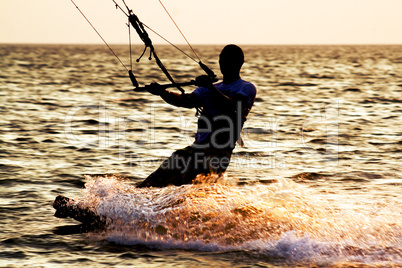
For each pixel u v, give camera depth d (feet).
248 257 58.23
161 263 56.80
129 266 56.03
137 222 64.44
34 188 88.79
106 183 69.46
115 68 570.46
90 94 276.82
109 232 65.51
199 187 65.92
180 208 64.44
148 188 66.90
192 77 444.14
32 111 200.54
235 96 63.57
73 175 98.68
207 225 63.41
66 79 392.27
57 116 186.91
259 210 65.72
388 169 105.40
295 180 96.17
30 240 63.93
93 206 67.41
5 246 61.77
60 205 68.80
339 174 100.89
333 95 284.20
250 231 62.80
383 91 309.63
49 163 108.99
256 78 422.00
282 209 66.64
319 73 497.05
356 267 54.80
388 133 154.10
